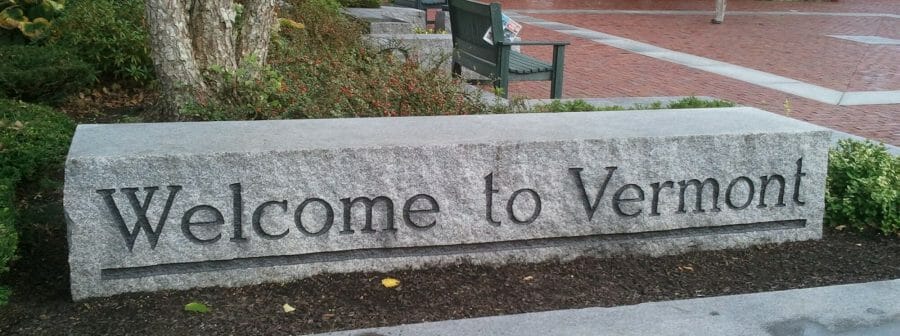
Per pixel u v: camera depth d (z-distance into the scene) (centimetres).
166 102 639
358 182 402
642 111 518
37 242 459
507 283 419
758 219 470
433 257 425
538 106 704
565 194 432
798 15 2450
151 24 627
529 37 1691
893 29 2100
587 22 2064
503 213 425
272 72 644
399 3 1752
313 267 412
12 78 718
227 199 389
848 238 500
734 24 2141
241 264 402
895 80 1252
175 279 396
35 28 868
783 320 380
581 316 379
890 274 445
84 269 383
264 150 388
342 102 600
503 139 419
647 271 441
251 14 677
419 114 609
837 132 820
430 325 368
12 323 368
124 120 675
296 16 1001
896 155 696
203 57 646
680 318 379
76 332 360
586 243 445
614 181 437
